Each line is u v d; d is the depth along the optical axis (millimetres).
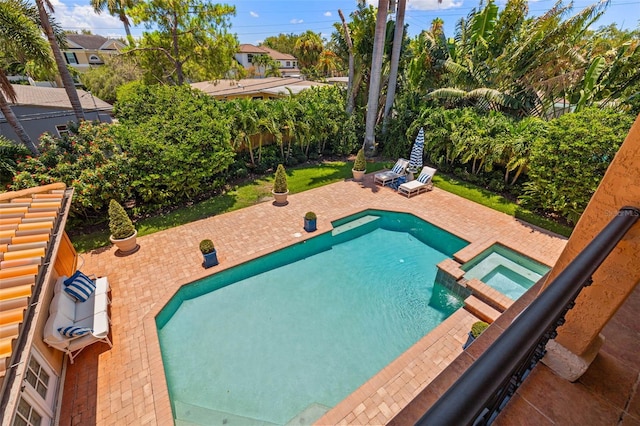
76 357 5883
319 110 16375
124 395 5277
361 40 16859
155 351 6059
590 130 9156
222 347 6484
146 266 8500
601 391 1944
